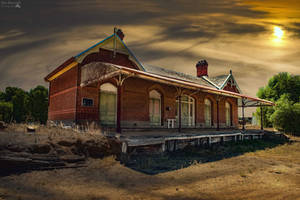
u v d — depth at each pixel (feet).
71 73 42.34
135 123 46.50
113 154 26.03
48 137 23.67
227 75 78.84
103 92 42.93
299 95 91.04
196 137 38.55
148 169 23.29
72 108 39.47
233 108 79.20
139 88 48.62
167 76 57.16
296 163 29.37
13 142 20.70
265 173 22.63
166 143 34.35
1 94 98.02
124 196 14.98
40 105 79.46
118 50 46.50
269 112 94.07
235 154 36.40
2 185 15.87
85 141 24.90
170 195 15.25
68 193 15.31
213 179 19.83
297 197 15.14
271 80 100.89
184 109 61.57
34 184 16.63
